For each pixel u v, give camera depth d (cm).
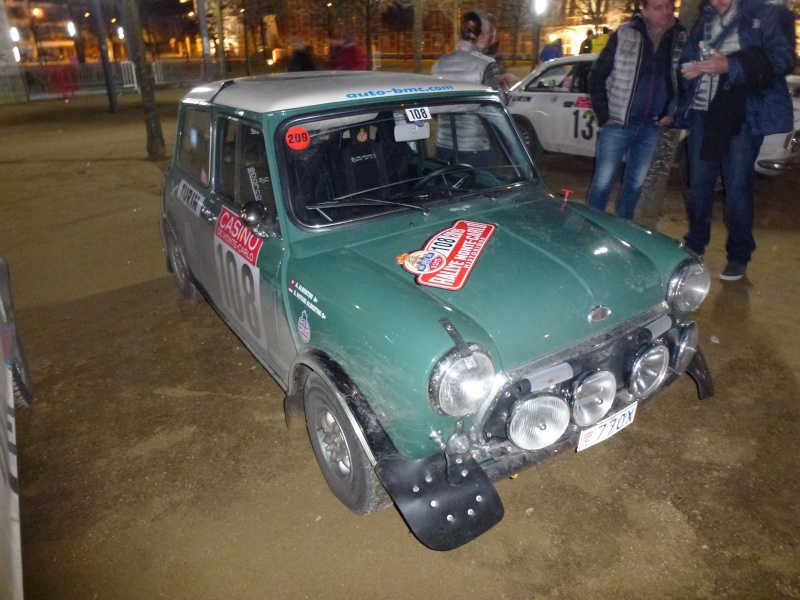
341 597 241
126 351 436
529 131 895
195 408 367
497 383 221
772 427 324
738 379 365
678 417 335
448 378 205
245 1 2955
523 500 284
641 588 238
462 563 253
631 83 457
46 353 439
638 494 284
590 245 273
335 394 238
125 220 740
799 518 267
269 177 285
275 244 284
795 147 646
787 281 490
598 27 2575
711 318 436
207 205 363
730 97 417
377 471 224
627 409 260
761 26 392
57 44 3750
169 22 3991
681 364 282
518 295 238
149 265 595
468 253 265
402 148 326
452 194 313
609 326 249
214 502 293
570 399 237
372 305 232
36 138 1416
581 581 242
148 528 279
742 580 239
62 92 2528
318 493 296
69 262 614
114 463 323
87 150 1216
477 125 338
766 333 414
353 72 369
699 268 275
